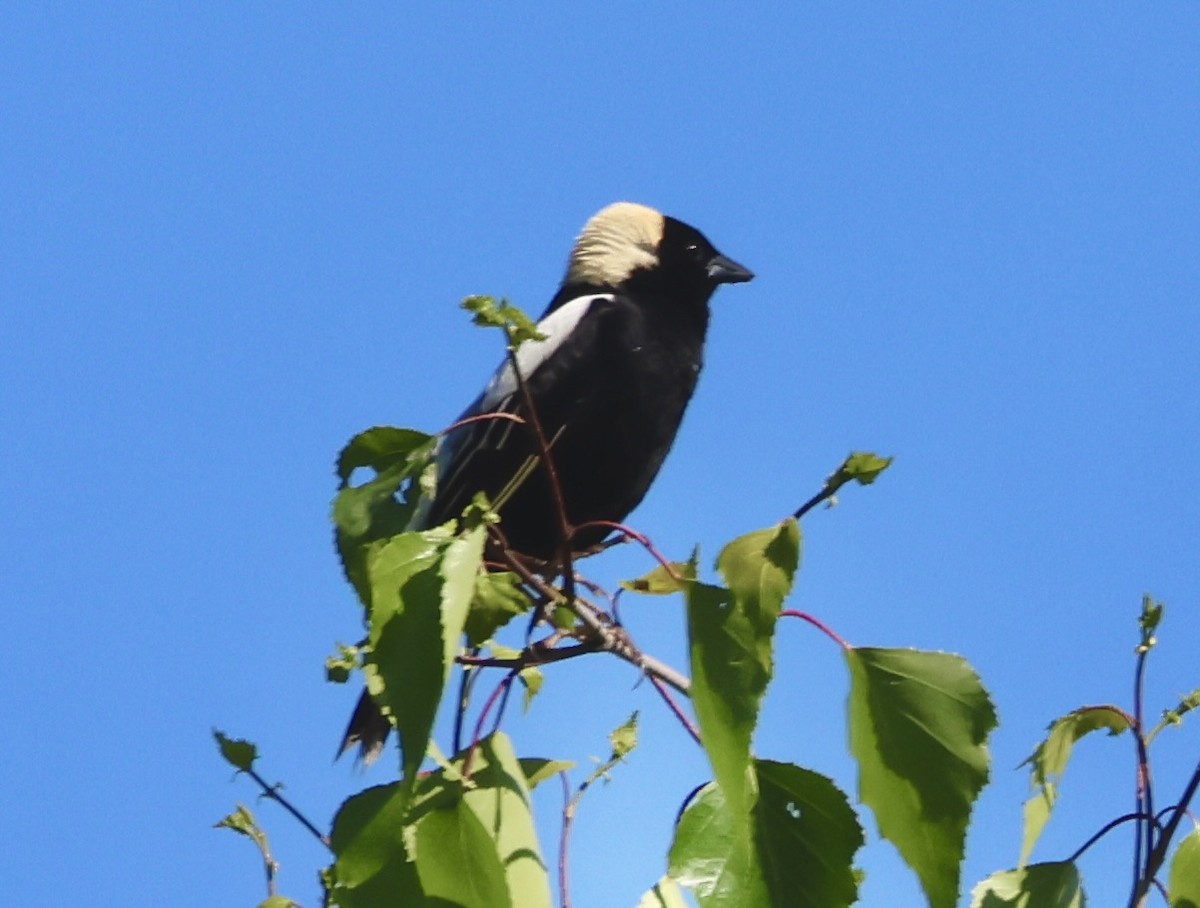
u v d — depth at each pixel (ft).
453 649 18.57
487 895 20.57
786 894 21.52
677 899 21.36
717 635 19.98
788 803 21.63
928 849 20.97
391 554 19.20
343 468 21.95
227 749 24.44
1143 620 24.21
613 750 24.18
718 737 19.84
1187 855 24.02
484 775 21.44
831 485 20.02
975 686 20.93
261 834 25.16
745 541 20.07
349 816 20.94
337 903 20.67
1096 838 23.89
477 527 19.39
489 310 20.92
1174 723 23.89
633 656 23.15
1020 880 24.08
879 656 21.16
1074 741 24.36
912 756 21.07
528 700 25.26
